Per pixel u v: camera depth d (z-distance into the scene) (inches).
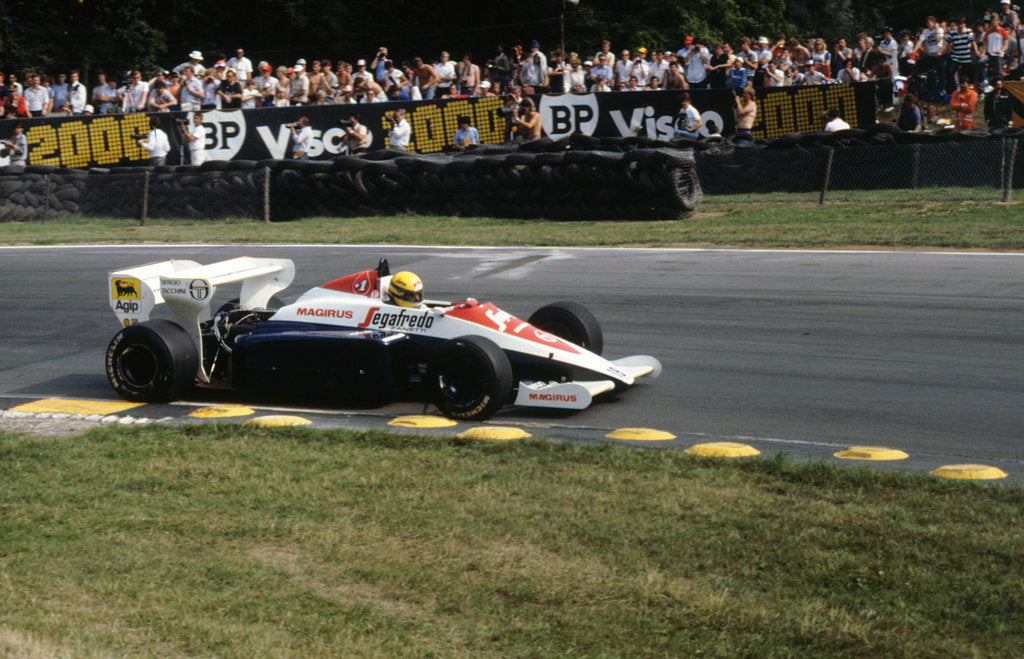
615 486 267.0
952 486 258.4
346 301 377.7
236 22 1598.2
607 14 1536.7
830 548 225.3
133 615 201.5
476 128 944.9
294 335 366.3
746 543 229.8
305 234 773.3
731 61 952.9
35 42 1387.8
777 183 852.0
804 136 842.2
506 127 940.0
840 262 582.6
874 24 1622.8
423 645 190.1
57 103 1090.1
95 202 912.3
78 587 214.7
